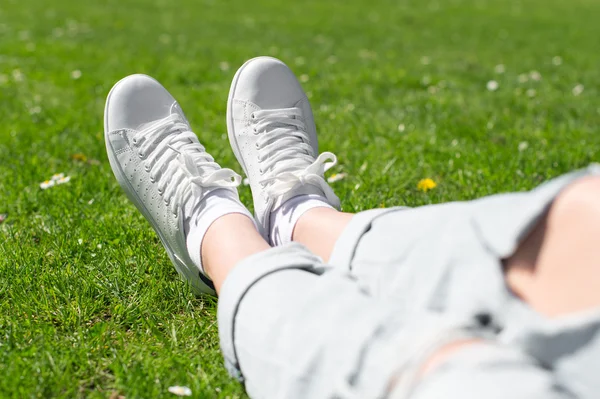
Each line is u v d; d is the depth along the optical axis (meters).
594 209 0.82
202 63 5.30
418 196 2.48
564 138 3.25
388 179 2.62
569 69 5.36
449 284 1.04
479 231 1.02
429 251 1.10
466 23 8.86
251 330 1.11
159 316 1.65
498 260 0.97
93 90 4.34
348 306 1.01
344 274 1.12
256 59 2.24
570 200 0.86
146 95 2.11
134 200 1.99
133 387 1.32
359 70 5.07
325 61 5.50
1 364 1.41
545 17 9.75
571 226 0.85
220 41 6.70
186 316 1.67
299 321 1.04
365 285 1.19
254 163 2.01
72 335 1.56
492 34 7.82
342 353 0.96
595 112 3.81
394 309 0.99
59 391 1.33
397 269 1.15
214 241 1.47
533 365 0.79
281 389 1.02
